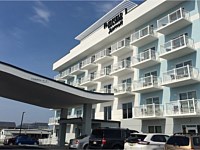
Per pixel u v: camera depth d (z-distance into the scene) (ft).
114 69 107.76
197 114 65.26
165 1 82.58
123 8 116.26
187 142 36.14
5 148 73.67
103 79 117.39
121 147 53.06
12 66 61.72
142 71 94.94
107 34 115.14
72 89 70.44
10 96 89.76
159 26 84.48
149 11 89.71
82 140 64.59
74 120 84.64
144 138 44.65
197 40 73.77
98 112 117.80
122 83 99.76
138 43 95.14
